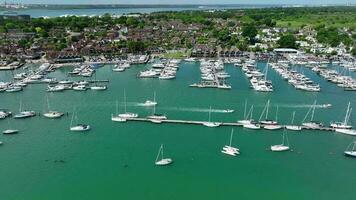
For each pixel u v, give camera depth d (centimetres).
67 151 14225
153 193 11669
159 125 16512
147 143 14775
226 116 17375
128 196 11538
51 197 11462
